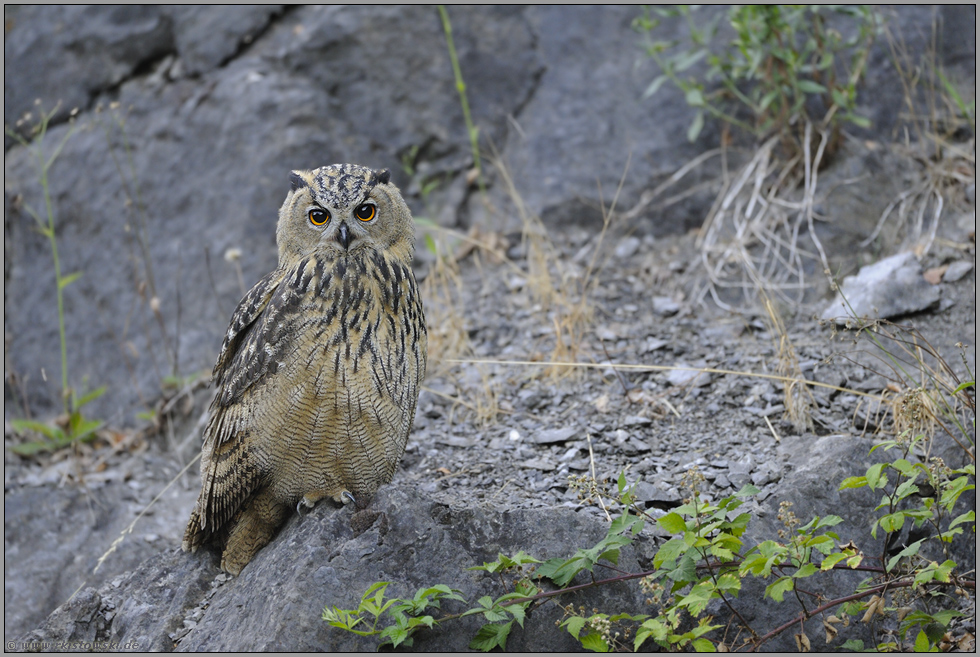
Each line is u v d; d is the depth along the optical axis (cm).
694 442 928
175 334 1391
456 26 1531
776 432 923
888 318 1059
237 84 1517
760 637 689
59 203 1541
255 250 1402
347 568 703
